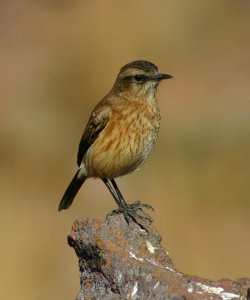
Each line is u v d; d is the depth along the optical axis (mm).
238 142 23125
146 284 9055
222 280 9258
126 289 9133
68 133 23672
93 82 25016
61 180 21219
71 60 25578
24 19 30703
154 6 27141
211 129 24062
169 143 22812
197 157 21875
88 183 19891
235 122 24312
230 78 27688
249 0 30234
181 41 28219
